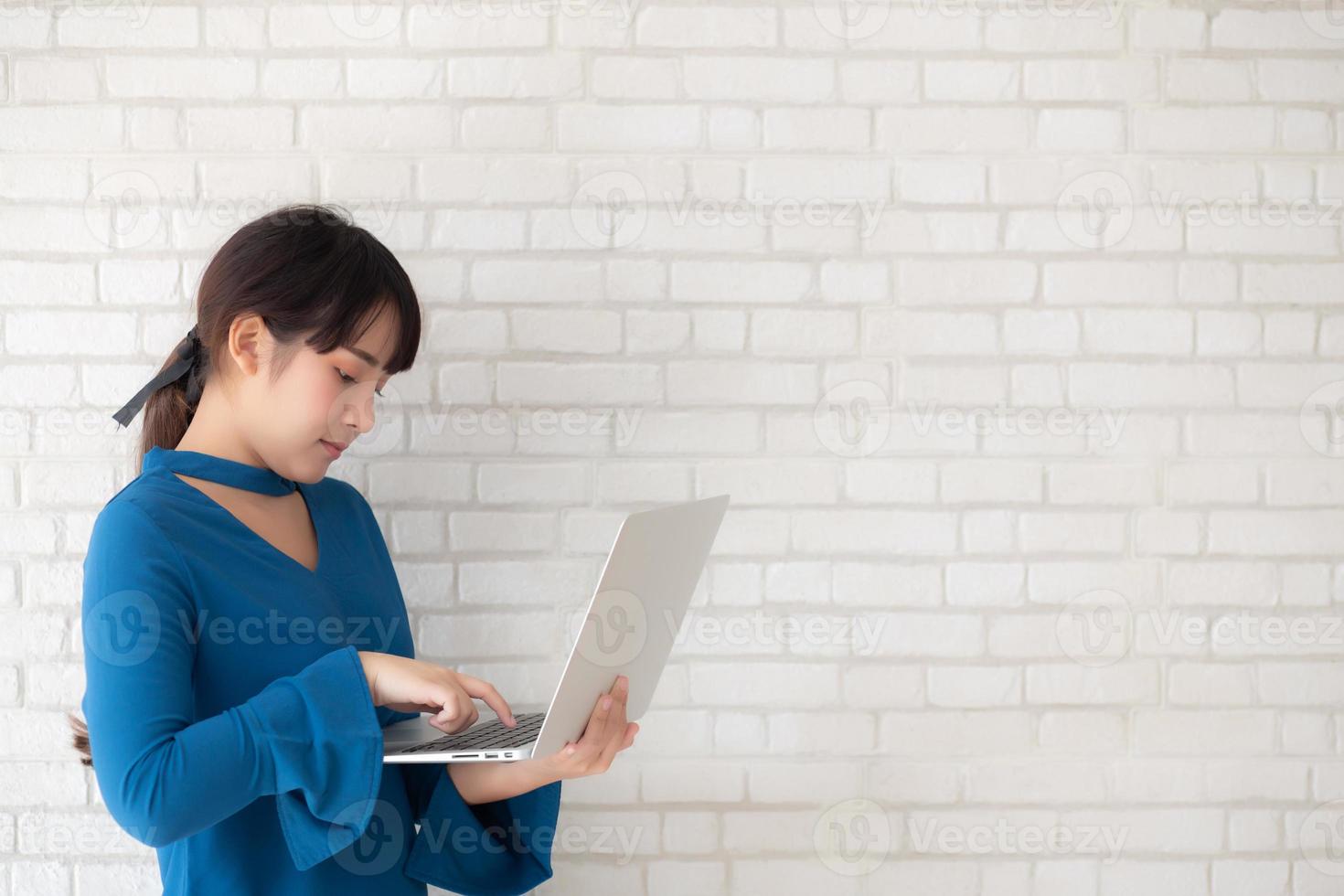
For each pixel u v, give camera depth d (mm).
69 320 1532
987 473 1589
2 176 1523
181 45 1532
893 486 1587
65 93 1526
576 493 1569
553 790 1234
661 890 1587
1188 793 1601
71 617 1534
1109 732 1600
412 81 1544
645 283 1566
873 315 1578
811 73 1566
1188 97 1582
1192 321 1590
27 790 1528
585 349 1565
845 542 1587
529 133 1554
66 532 1534
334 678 1015
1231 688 1601
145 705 950
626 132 1560
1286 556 1598
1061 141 1581
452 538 1563
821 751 1593
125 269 1533
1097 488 1594
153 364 1538
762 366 1576
